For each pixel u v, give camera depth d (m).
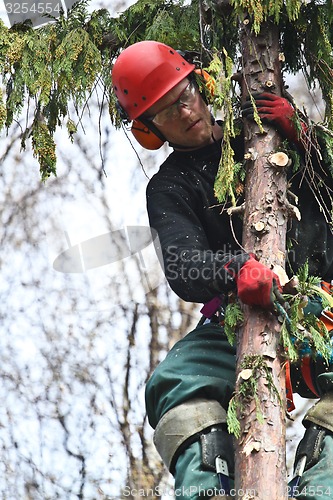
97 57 6.96
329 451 5.59
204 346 6.01
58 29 7.13
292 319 5.41
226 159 5.83
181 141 6.25
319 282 5.88
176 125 6.17
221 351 6.00
